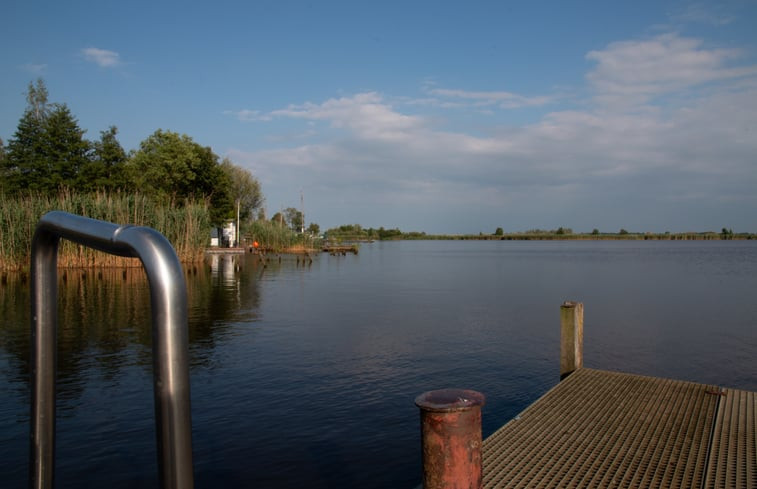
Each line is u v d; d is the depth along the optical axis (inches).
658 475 190.4
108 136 2113.7
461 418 90.4
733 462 199.9
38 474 62.7
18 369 401.7
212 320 641.0
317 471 242.7
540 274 1369.3
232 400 339.9
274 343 508.7
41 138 1776.6
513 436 229.3
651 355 470.9
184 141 2148.1
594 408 263.9
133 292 831.7
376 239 7150.6
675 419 246.7
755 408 260.8
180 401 47.4
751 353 476.1
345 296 884.0
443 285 1079.0
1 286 871.1
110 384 368.2
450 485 90.4
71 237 56.1
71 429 288.8
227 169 2832.2
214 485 230.2
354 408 326.0
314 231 3843.5
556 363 439.8
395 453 261.6
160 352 46.8
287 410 322.0
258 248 2375.7
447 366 427.5
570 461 203.3
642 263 1844.2
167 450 46.9
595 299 846.5
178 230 1381.6
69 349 467.2
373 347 494.6
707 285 1055.0
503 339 534.6
